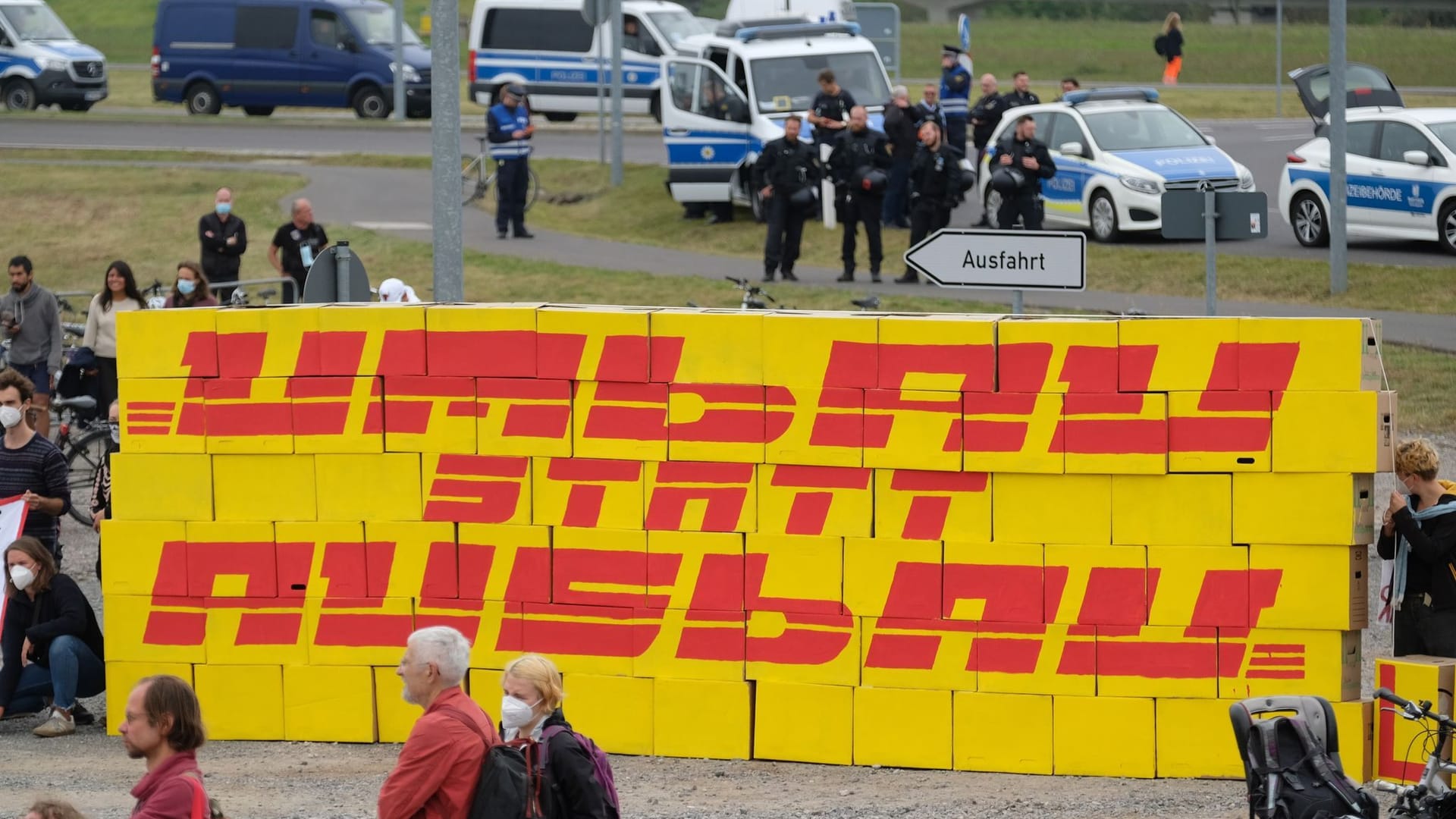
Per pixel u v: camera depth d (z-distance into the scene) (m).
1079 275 40.12
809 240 97.19
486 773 23.30
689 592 34.09
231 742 36.06
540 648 34.75
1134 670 32.44
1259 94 164.50
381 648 35.50
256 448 35.50
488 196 121.00
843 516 33.41
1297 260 84.81
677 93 103.88
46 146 141.38
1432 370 65.19
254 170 129.25
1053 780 32.69
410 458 35.09
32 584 37.41
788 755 34.00
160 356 35.69
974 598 32.94
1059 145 93.94
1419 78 188.38
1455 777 29.98
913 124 95.94
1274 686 32.09
